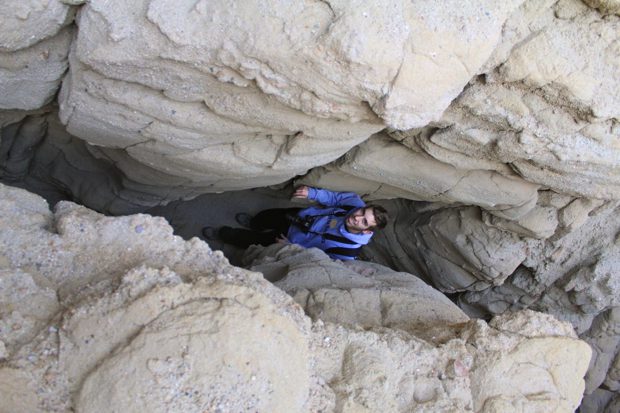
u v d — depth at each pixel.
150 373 1.91
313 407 2.30
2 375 1.85
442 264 5.48
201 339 1.98
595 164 3.25
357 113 2.59
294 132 2.95
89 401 1.89
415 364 2.63
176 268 2.31
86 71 2.53
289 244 4.38
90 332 1.96
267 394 2.07
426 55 2.31
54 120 3.55
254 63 2.33
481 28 2.35
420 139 3.55
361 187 4.40
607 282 5.20
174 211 5.16
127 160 3.66
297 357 2.21
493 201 4.12
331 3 2.19
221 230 5.19
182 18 2.22
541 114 3.01
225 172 3.29
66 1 2.22
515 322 2.94
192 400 1.94
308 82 2.38
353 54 2.22
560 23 2.69
